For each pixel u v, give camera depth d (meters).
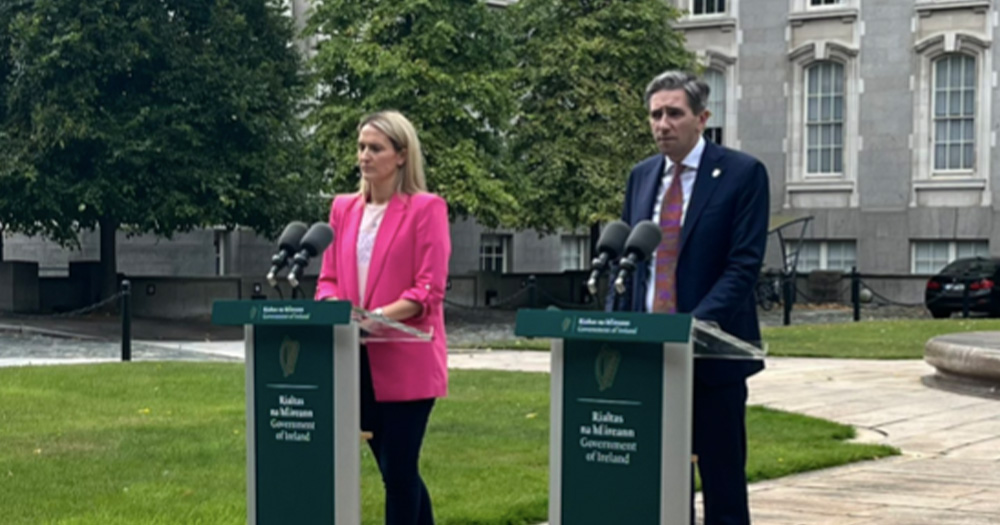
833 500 7.35
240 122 27.30
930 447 9.59
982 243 36.22
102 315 28.56
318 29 29.28
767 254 38.56
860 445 9.43
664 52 33.38
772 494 7.55
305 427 4.82
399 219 5.46
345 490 4.77
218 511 6.87
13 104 26.75
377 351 5.34
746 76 38.78
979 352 12.69
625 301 5.25
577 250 41.31
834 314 32.62
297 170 28.84
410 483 5.44
